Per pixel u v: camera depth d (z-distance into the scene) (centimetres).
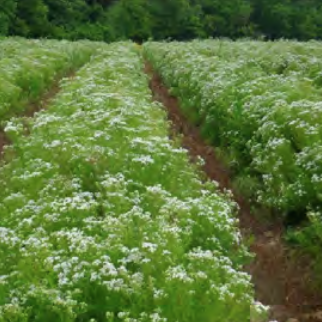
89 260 504
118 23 6556
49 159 823
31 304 467
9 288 487
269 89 1186
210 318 473
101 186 712
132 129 932
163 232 552
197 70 1709
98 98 1203
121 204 651
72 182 721
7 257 531
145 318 449
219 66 1686
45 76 1856
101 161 790
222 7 7200
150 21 6719
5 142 1191
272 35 7362
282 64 1852
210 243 598
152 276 504
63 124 1014
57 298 447
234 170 1001
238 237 642
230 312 482
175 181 757
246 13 7144
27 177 727
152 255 513
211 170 1053
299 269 688
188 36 6900
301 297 640
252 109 1049
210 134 1221
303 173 753
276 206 784
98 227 580
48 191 700
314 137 822
